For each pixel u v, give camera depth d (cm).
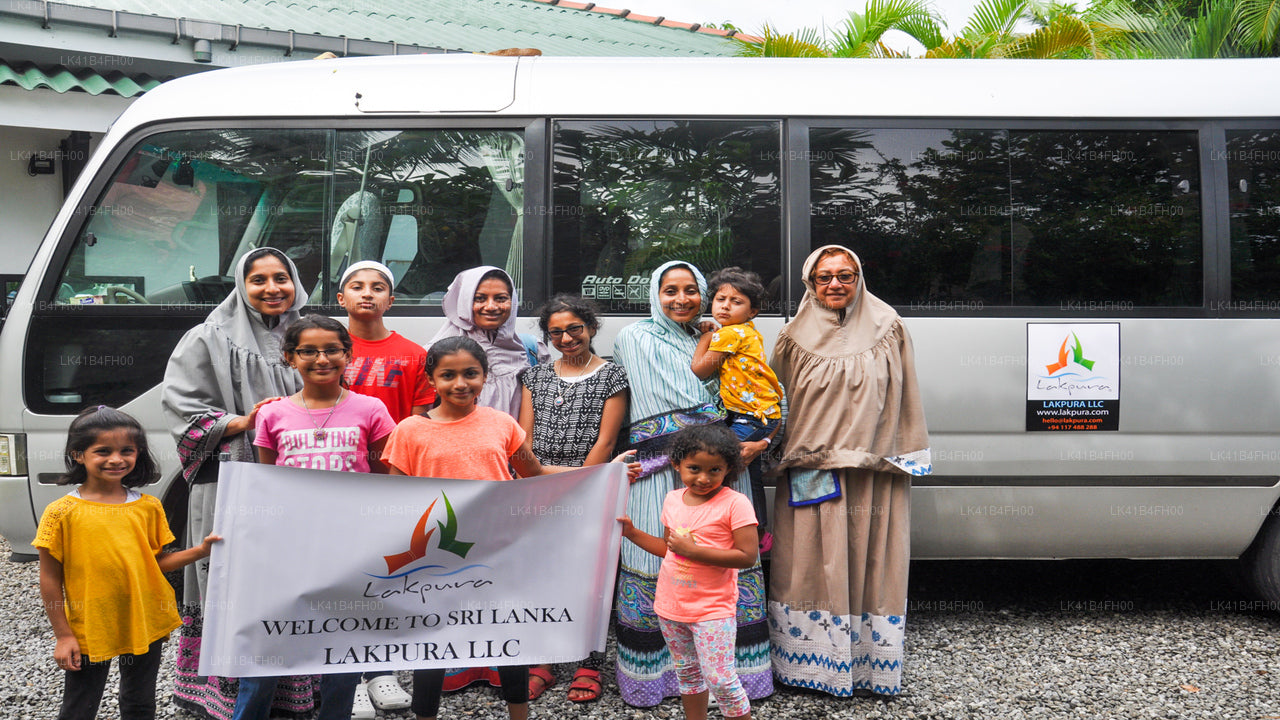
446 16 1082
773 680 408
